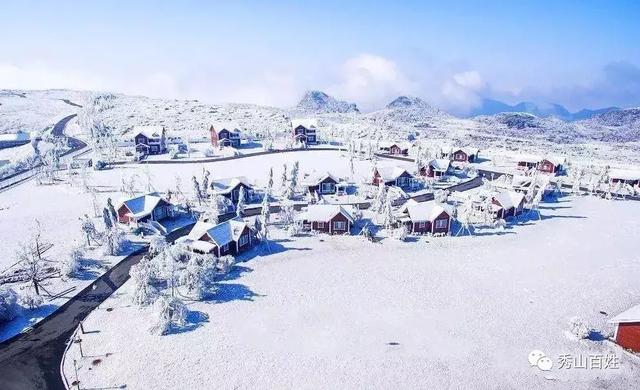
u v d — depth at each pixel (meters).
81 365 39.41
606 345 43.62
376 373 39.00
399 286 55.09
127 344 42.44
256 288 53.84
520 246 69.44
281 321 46.75
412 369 39.59
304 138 144.50
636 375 39.22
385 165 120.25
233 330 44.91
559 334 45.38
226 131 135.12
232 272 58.16
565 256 65.69
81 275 56.75
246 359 40.44
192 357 40.56
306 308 49.41
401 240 70.25
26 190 93.75
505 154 151.88
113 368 38.97
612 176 107.75
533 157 123.94
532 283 56.75
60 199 87.56
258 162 120.50
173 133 161.38
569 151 180.12
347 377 38.44
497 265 62.16
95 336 43.78
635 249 68.62
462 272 59.69
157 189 94.69
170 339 43.25
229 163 118.69
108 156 122.94
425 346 42.91
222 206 81.38
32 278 51.19
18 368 39.19
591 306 51.19
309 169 113.75
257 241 67.69
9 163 119.06
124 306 49.50
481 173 119.62
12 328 45.28
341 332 44.94
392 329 45.62
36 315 47.69
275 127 173.38
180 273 53.25
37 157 119.06
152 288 50.03
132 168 112.25
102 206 82.88
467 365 40.28
